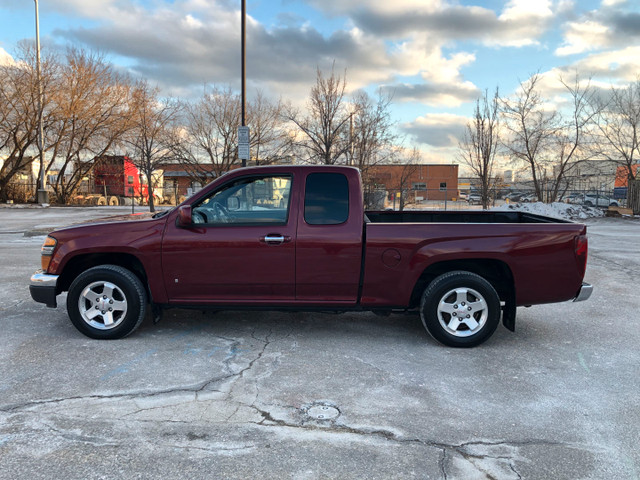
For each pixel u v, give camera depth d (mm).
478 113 25188
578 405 3697
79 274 5281
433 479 2752
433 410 3586
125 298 4984
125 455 2943
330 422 3381
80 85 31359
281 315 6090
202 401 3680
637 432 3297
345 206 4945
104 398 3703
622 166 25922
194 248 4922
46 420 3350
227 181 5039
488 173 25875
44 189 30750
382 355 4734
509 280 4980
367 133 21922
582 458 2979
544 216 5828
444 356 4738
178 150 27578
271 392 3857
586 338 5359
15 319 5762
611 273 9242
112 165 37188
